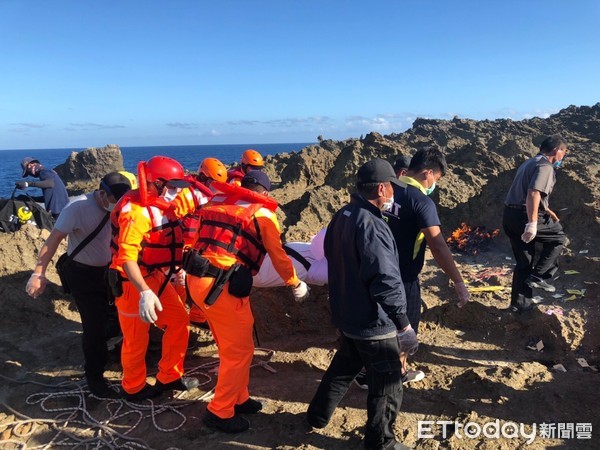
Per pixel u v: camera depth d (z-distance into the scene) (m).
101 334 4.30
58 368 4.96
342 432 3.84
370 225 3.12
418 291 3.96
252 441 3.77
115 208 3.89
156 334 5.31
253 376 4.75
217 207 3.74
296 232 8.27
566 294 6.12
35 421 4.08
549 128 31.16
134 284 3.66
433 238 3.71
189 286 3.65
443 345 5.30
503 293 6.32
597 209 7.92
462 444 3.65
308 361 4.96
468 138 30.53
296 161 17.94
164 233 3.93
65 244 7.05
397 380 3.36
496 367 4.62
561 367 4.77
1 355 5.23
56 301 6.14
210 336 5.45
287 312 5.65
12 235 6.77
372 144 16.16
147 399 4.33
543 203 5.37
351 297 3.29
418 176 3.98
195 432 3.89
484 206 9.20
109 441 3.81
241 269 3.61
